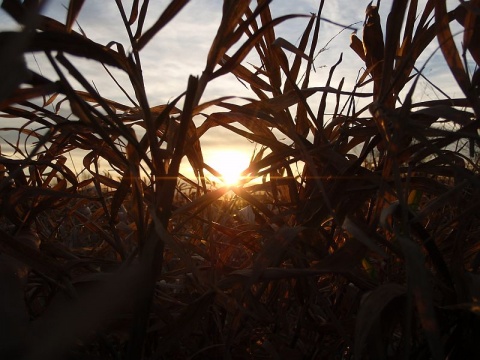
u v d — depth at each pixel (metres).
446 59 0.80
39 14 0.39
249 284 0.70
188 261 0.62
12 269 0.77
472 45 0.84
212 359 1.00
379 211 0.79
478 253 0.85
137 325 0.69
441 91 0.91
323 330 0.92
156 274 0.68
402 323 0.78
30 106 0.96
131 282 0.49
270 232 0.99
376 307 0.64
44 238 1.21
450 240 1.00
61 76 0.59
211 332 1.08
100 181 1.11
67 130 1.00
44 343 0.44
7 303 0.71
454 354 0.75
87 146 1.10
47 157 1.18
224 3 0.69
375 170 1.03
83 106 0.63
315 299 1.08
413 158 0.86
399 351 0.90
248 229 1.09
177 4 0.70
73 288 0.79
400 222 0.84
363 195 0.90
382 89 0.81
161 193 0.69
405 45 0.96
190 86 0.67
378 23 1.09
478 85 0.78
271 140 0.99
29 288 1.08
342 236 1.13
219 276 1.12
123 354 0.91
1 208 0.93
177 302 1.06
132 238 1.33
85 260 0.99
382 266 1.05
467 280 0.73
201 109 0.82
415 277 0.57
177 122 1.02
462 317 0.73
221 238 1.33
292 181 1.06
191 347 1.02
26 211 1.12
